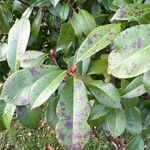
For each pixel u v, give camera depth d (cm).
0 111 25
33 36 34
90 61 25
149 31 18
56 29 38
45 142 81
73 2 35
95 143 74
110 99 23
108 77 24
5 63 36
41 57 25
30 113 27
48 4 34
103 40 23
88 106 21
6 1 38
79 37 30
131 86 24
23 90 23
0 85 28
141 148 29
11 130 29
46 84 21
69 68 24
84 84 23
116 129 26
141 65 17
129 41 18
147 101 32
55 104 25
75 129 21
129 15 21
